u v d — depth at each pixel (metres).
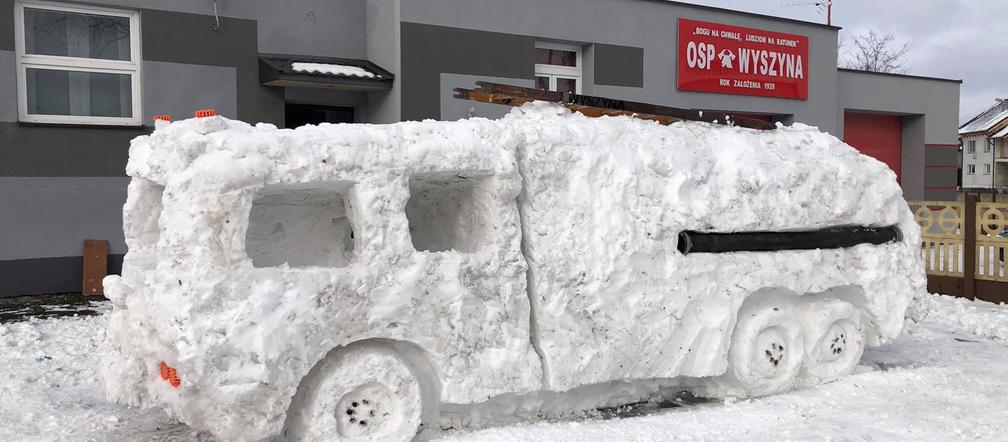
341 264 5.25
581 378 5.15
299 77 11.69
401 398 4.58
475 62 13.39
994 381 6.54
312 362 4.35
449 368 4.71
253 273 4.23
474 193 5.12
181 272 4.15
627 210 5.43
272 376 4.21
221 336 4.11
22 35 10.64
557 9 14.27
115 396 4.89
